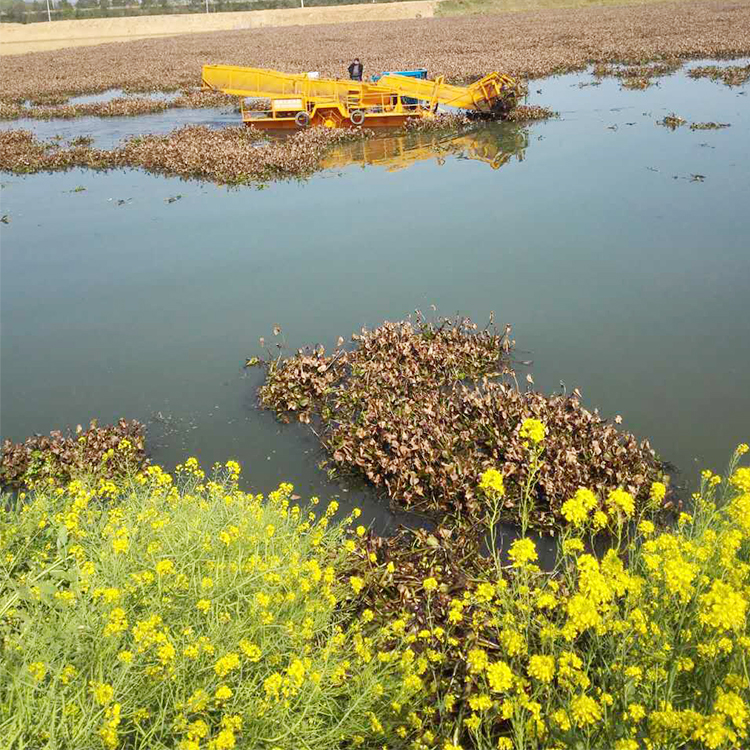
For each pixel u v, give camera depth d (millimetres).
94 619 3857
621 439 6875
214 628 3855
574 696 3096
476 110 21844
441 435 6871
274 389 8078
